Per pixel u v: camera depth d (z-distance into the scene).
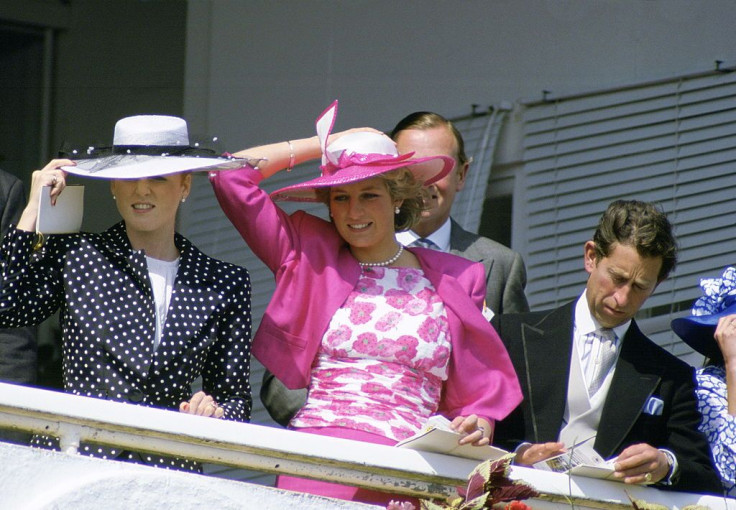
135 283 13.59
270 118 24.98
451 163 14.94
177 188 13.96
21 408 11.43
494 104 24.31
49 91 25.48
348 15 24.84
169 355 13.35
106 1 25.58
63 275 13.51
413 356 13.85
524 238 24.11
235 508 11.63
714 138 23.66
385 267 14.51
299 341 14.03
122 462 11.53
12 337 17.31
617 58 24.03
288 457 12.12
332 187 14.40
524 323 15.05
